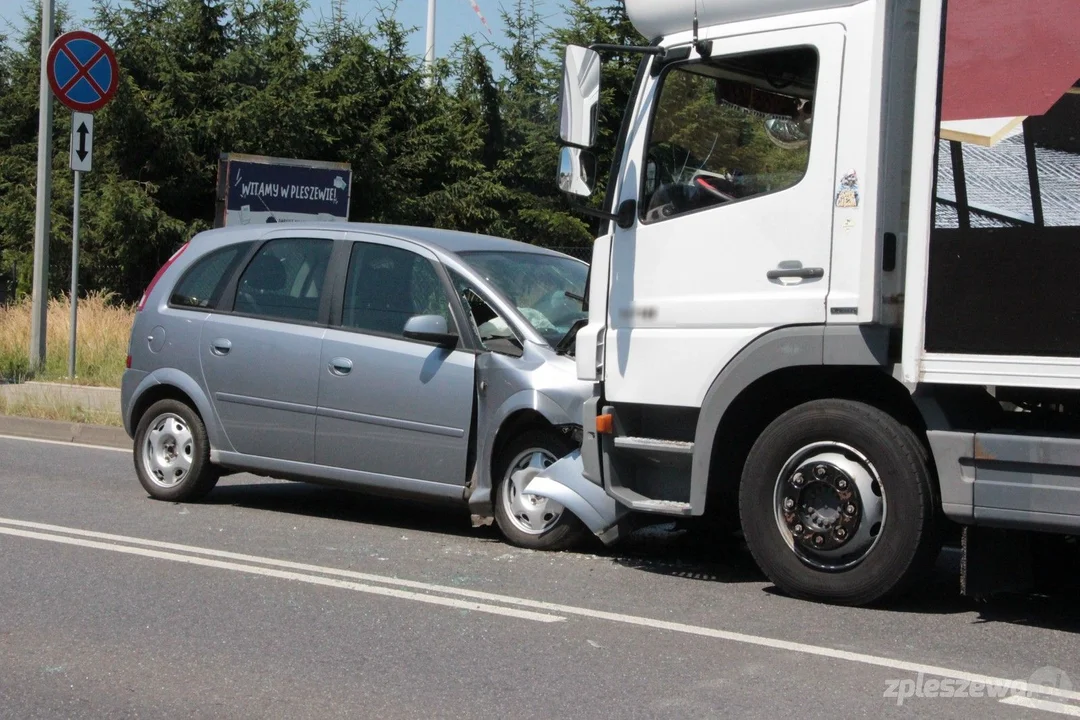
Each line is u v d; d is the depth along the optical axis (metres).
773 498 6.24
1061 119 5.35
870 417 5.93
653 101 6.59
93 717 4.64
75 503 8.89
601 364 6.80
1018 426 5.67
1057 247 5.35
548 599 6.34
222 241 9.02
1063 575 6.48
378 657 5.35
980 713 4.62
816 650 5.43
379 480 7.95
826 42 6.00
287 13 27.19
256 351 8.47
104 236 25.28
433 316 7.67
